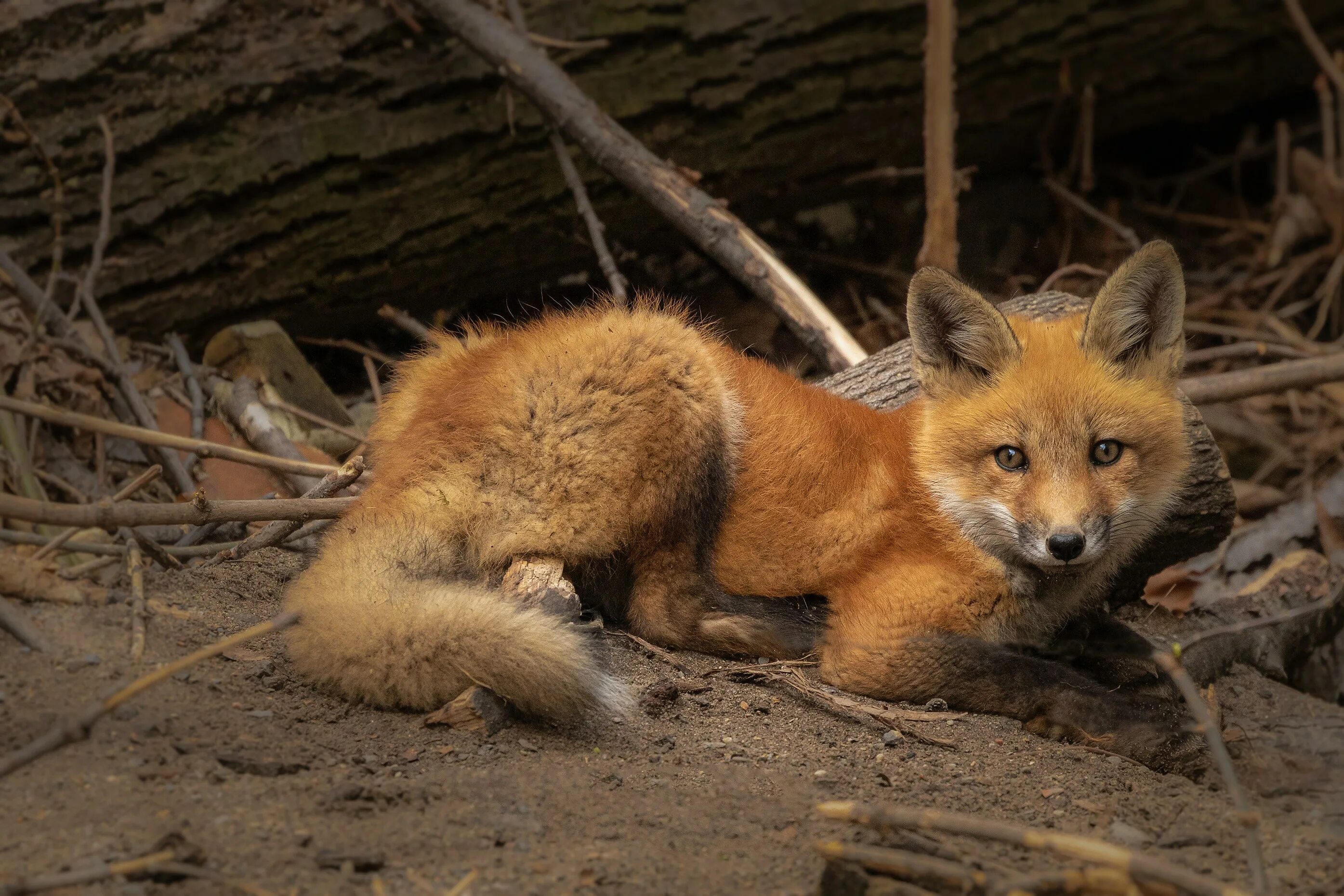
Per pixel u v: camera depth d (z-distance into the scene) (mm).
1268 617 10148
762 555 8648
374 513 8000
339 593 7270
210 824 5461
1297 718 8586
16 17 12172
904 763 7191
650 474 8172
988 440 8055
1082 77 16750
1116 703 7668
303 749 6383
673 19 14211
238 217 13102
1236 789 5156
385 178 13547
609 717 7348
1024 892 4945
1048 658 8648
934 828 5230
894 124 15688
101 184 12586
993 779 7020
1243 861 6098
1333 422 15383
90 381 11781
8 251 12367
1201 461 9594
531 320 10297
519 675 6793
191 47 12664
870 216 18375
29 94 12234
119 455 11523
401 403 9273
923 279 8328
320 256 13578
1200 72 17297
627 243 15391
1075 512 7684
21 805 5414
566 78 13266
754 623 8500
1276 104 19797
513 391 8125
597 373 8094
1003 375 8227
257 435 11516
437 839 5598
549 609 7586
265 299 13602
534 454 8039
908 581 8266
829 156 15609
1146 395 8125
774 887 5441
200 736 6305
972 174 17531
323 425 12406
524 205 14211
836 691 8203
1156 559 10008
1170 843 6277
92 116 12469
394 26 13242
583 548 8156
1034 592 8383
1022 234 18109
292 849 5352
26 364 11062
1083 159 17188
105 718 6262
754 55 14555
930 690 8000
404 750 6543
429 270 14266
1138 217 19156
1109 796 6891
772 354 15688
